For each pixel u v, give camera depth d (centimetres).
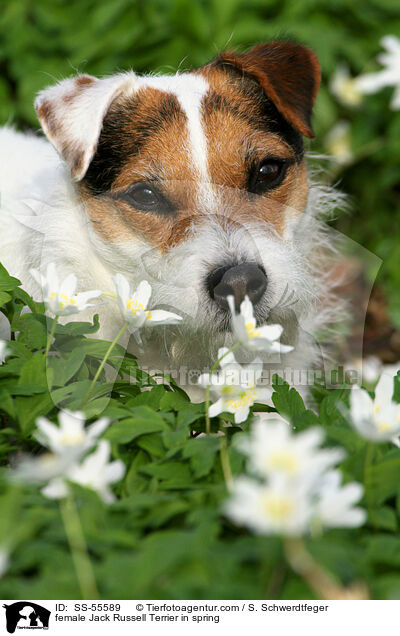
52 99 396
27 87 650
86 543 199
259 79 392
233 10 628
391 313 573
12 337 329
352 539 210
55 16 668
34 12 671
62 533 202
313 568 185
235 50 459
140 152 369
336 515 185
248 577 191
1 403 274
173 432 253
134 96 385
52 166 433
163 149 368
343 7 661
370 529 219
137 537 207
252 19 635
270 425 229
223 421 286
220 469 245
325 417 284
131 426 256
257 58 405
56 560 192
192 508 216
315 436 195
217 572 186
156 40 620
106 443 229
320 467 190
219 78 400
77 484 213
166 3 639
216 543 198
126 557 188
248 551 191
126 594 180
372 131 663
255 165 370
